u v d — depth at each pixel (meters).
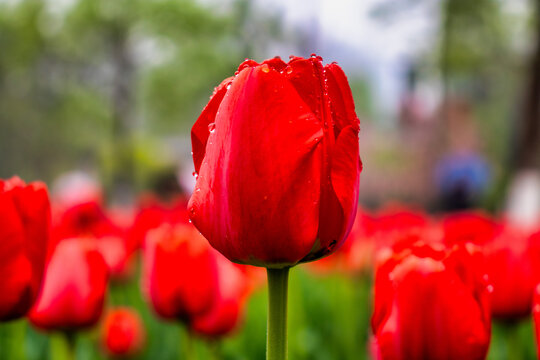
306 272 4.25
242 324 2.24
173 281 1.66
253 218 0.80
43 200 1.16
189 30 25.22
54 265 1.61
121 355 2.28
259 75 0.80
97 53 27.97
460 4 12.99
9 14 28.25
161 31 25.89
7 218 1.10
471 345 0.97
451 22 13.27
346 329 2.71
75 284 1.61
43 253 1.17
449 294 0.97
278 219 0.80
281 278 0.86
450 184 8.10
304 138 0.80
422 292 0.98
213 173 0.83
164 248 1.67
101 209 3.17
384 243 2.55
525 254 1.46
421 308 0.98
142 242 2.82
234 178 0.80
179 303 1.67
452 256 1.01
